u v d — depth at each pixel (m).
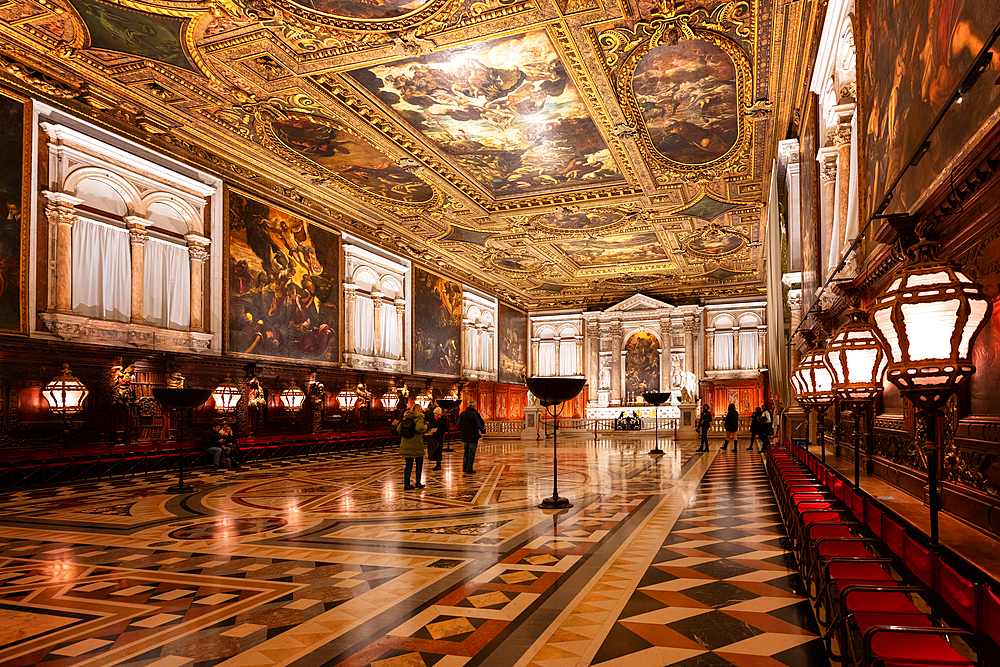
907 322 2.90
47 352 13.70
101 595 5.12
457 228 25.42
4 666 3.74
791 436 14.55
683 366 37.75
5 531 7.86
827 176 9.60
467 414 14.66
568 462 17.30
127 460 14.24
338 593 5.10
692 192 20.89
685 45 12.13
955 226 3.71
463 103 14.82
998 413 3.32
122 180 15.63
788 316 14.65
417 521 8.29
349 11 11.37
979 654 2.31
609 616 4.45
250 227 19.33
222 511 9.22
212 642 4.08
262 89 14.23
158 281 16.61
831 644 3.85
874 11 5.82
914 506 4.27
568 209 22.78
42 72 13.43
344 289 23.86
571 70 13.16
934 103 4.00
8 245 13.09
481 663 3.69
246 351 18.92
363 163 18.61
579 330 41.25
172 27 11.91
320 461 18.14
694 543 6.74
